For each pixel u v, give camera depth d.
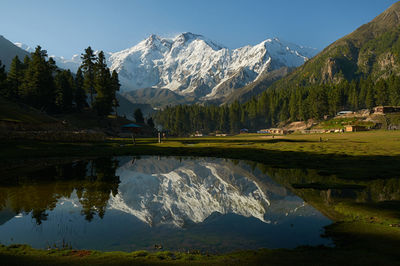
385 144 51.62
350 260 7.43
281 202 15.31
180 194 17.72
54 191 17.70
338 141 63.72
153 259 7.77
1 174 23.72
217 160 35.97
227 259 7.72
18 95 95.31
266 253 8.16
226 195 17.48
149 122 168.12
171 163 33.38
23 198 15.88
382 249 8.23
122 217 12.62
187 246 9.13
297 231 10.53
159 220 12.29
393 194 16.16
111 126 107.75
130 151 45.50
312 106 188.88
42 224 11.52
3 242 9.51
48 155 36.72
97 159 36.03
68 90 105.06
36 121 55.41
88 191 17.91
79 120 98.56
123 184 20.45
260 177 23.55
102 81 102.25
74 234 10.38
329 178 21.69
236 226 11.37
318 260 7.49
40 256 7.97
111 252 8.40
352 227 10.65
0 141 40.16
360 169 24.70
